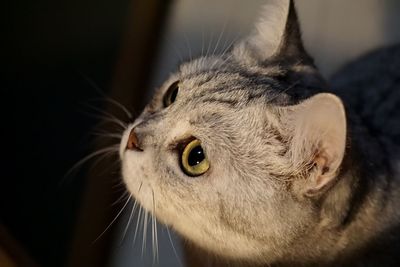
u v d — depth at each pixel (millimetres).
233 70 509
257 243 492
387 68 629
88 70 698
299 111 463
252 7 786
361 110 581
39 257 648
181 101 494
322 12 789
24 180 668
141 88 702
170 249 681
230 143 482
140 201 504
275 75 505
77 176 668
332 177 463
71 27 707
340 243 501
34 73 692
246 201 480
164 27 750
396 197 510
